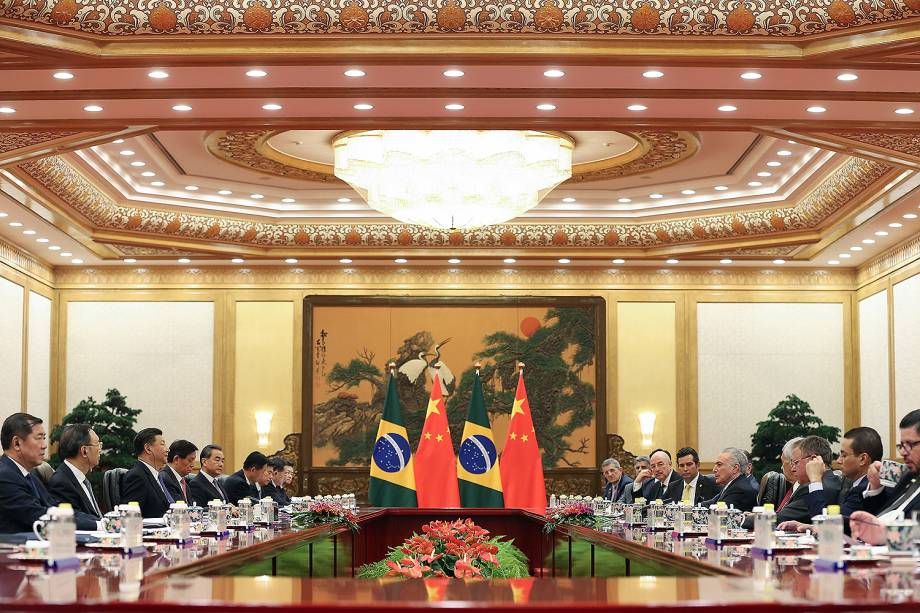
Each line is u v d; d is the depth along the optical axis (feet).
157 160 39.65
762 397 50.96
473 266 50.83
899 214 39.83
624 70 23.95
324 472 49.96
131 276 51.21
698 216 45.80
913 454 17.95
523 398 41.24
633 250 47.57
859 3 22.45
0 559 13.42
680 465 32.17
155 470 27.43
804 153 37.96
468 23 22.85
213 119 27.71
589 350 50.60
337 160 37.35
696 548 16.44
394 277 50.93
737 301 51.26
